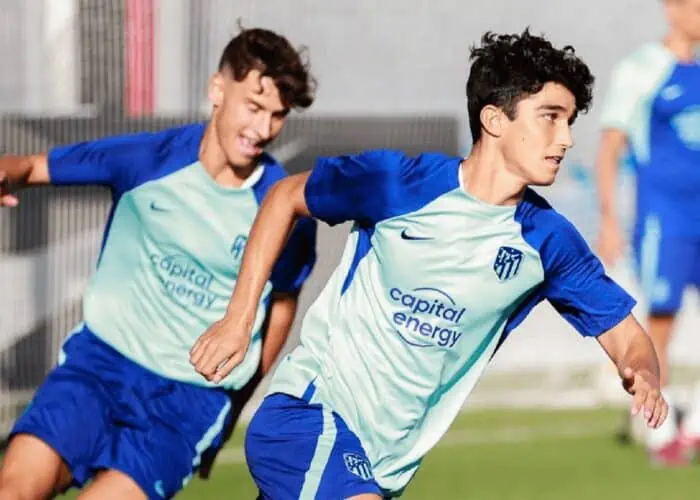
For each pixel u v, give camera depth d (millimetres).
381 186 12406
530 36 12266
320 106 34812
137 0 28297
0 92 28344
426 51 35625
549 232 12352
